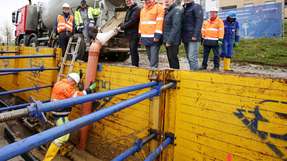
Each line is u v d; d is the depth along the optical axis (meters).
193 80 3.60
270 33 14.61
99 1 9.08
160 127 3.92
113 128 4.76
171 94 3.83
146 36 5.55
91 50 5.20
